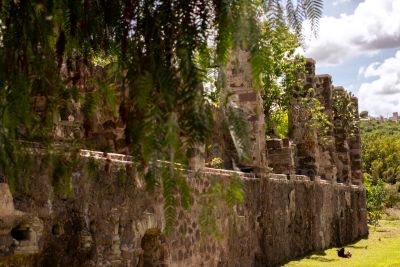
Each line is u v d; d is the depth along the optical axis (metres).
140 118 3.50
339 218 24.59
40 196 6.64
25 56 3.72
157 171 3.54
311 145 23.16
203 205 4.04
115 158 8.41
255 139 15.17
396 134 98.00
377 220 36.69
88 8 3.81
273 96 25.20
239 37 3.20
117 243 8.30
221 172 11.88
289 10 3.21
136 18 3.55
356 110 32.03
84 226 7.53
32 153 4.84
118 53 3.79
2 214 6.13
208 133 3.28
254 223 14.45
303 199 19.27
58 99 4.00
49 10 3.71
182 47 3.33
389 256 19.23
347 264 16.70
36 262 6.70
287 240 17.14
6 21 3.72
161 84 3.31
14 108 3.65
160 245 9.77
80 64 4.15
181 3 3.38
